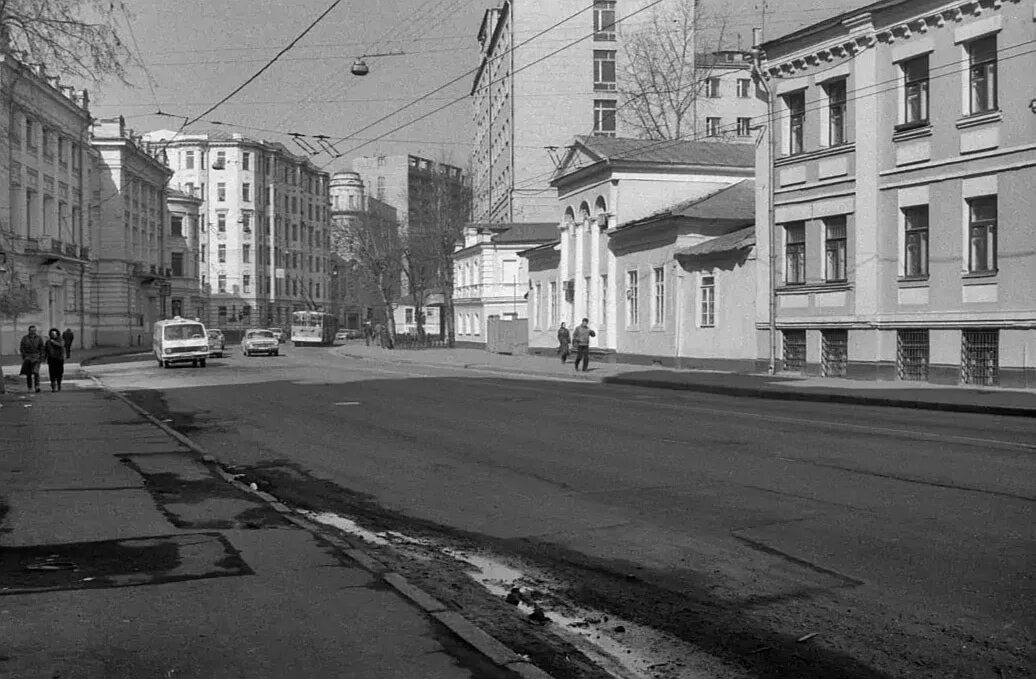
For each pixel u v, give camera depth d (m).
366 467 12.30
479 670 4.53
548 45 67.00
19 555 6.87
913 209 26.08
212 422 18.08
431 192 74.44
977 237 24.25
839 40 27.88
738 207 36.38
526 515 9.02
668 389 27.08
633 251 39.72
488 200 80.56
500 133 73.81
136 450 13.56
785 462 11.48
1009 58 23.09
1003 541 7.28
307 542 7.30
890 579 6.41
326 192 128.12
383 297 71.69
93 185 70.50
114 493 9.78
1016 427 15.30
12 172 49.06
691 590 6.38
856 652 5.12
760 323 31.42
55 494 9.70
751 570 6.80
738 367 32.62
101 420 18.16
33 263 54.34
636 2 66.75
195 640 4.93
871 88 26.98
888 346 26.61
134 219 76.81
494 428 16.05
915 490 9.39
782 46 30.08
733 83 74.75
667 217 35.69
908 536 7.54
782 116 30.39
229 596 5.73
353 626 5.17
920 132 25.52
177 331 43.16
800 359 30.08
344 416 18.66
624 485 10.35
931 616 5.64
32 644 4.86
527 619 5.77
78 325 65.00
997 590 6.09
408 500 10.01
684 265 35.66
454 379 30.70
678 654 5.18
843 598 6.05
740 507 8.94
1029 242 22.62
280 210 113.81
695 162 41.41
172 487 10.24
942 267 24.92
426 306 88.00
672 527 8.25
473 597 6.23
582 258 44.94
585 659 5.06
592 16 67.12
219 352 58.00
